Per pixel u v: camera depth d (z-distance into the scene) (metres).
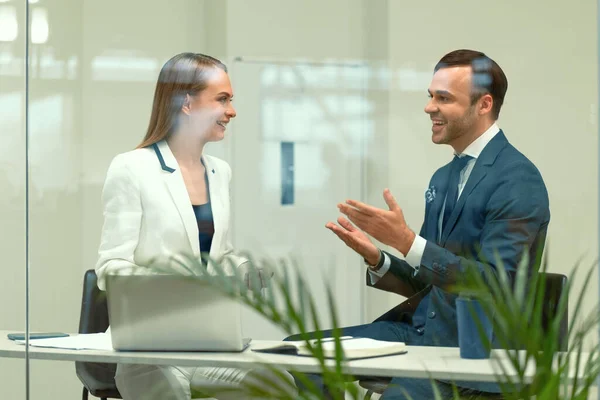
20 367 2.58
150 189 2.50
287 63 2.59
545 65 2.48
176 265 2.39
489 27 2.51
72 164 2.75
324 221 2.53
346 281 2.46
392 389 2.08
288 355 2.06
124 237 2.46
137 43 2.69
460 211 2.41
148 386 2.32
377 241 2.46
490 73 2.48
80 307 2.66
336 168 2.55
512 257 2.34
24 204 2.78
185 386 2.25
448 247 2.40
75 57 2.74
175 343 2.12
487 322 2.03
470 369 2.04
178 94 2.61
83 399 2.49
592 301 2.29
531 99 2.48
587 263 2.37
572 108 2.47
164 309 2.12
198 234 2.46
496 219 2.39
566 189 2.44
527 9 2.49
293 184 2.55
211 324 2.09
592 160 2.45
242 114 2.59
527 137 2.47
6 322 2.76
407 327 2.36
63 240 2.76
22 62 2.79
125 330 2.15
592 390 1.77
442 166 2.48
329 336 2.39
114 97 2.72
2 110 2.81
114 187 2.51
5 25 2.93
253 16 2.60
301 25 2.59
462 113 2.49
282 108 2.58
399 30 2.54
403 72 2.53
